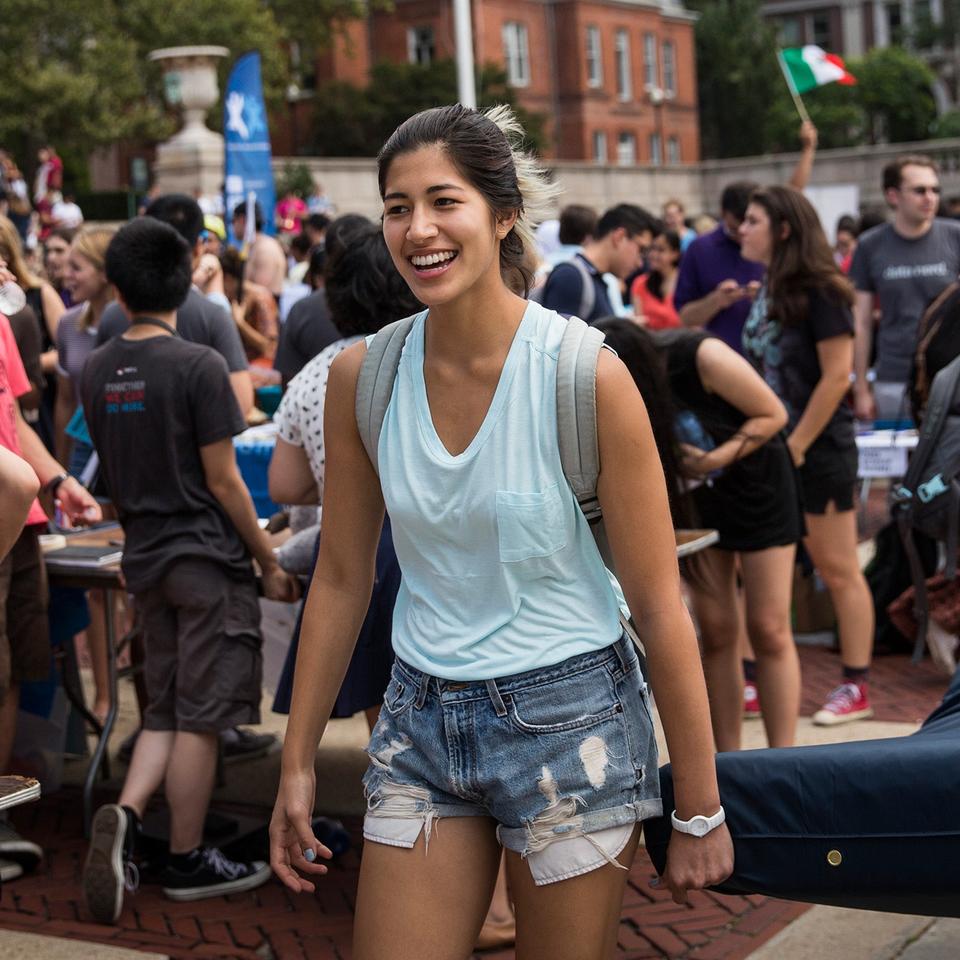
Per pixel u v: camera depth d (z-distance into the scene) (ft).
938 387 18.01
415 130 7.61
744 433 14.76
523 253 8.16
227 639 14.39
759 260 17.74
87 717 17.29
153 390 14.16
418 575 8.05
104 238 21.68
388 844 7.99
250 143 39.78
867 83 195.42
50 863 15.61
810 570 21.21
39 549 15.10
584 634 7.87
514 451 7.66
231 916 14.06
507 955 12.88
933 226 25.91
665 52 190.49
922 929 13.10
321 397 13.14
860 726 19.20
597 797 7.82
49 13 110.63
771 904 13.88
